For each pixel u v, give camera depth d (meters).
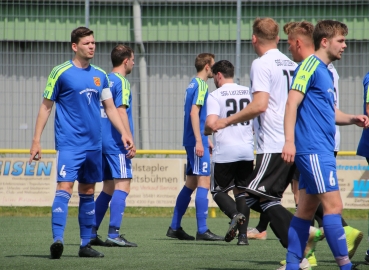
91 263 17.72
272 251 21.20
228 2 36.88
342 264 14.24
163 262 18.11
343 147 36.09
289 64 16.53
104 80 19.45
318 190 14.00
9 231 27.78
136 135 36.97
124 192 23.05
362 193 34.72
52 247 18.25
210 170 25.84
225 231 29.44
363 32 35.94
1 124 37.41
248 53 36.44
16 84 37.41
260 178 16.16
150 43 37.41
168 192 35.69
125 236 26.80
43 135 37.72
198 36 37.06
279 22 36.88
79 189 19.34
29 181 36.16
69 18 37.72
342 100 36.16
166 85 37.19
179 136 36.81
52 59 37.59
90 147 18.83
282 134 16.22
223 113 23.94
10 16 37.44
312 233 15.39
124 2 37.78
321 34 14.39
